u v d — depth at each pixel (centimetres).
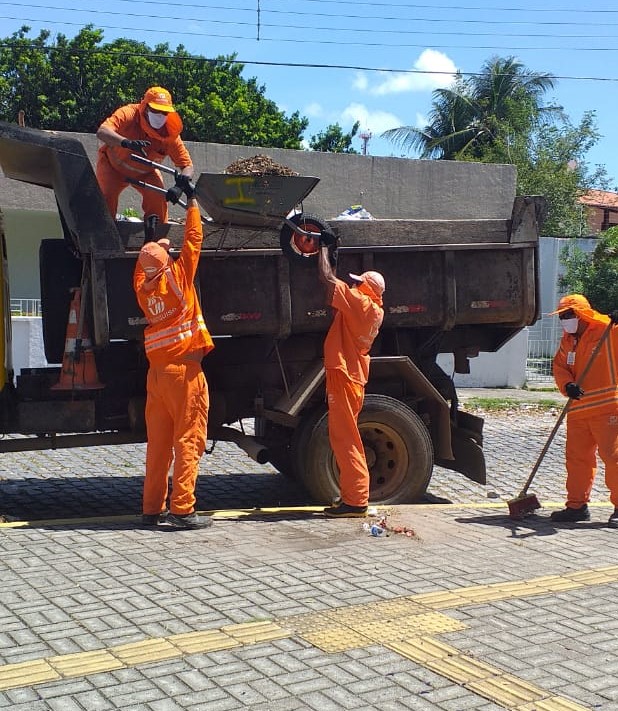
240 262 707
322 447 730
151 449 656
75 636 437
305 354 768
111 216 670
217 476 922
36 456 1006
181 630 446
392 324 747
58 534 632
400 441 750
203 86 2989
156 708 365
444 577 546
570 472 712
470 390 1695
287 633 446
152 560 566
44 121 2834
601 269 2080
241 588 513
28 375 749
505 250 766
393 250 732
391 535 648
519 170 2941
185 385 641
